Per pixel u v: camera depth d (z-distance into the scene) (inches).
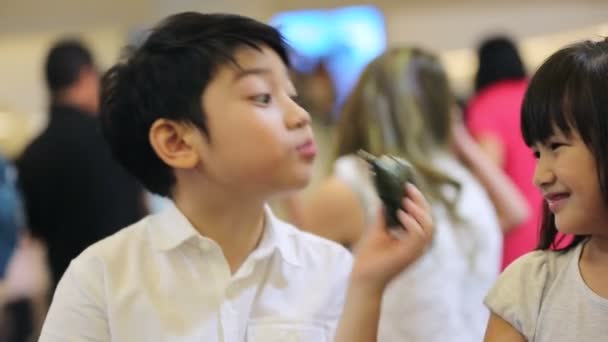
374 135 86.5
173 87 52.2
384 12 290.8
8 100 298.4
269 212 57.5
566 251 51.5
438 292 79.4
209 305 54.1
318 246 59.7
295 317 56.0
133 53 55.8
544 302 50.0
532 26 283.1
